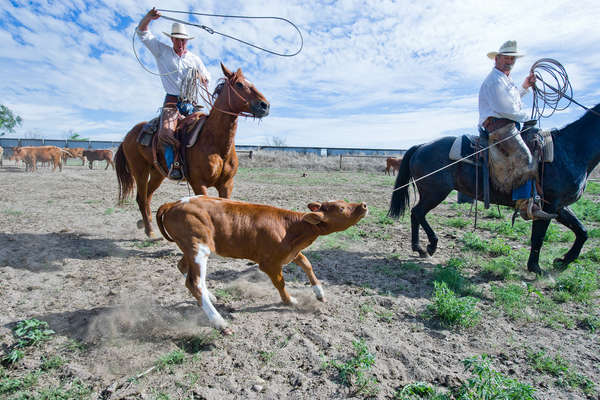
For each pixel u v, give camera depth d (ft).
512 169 16.89
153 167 21.86
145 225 22.21
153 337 11.30
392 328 12.23
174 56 19.83
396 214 21.36
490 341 11.63
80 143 125.08
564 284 15.79
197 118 19.12
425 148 19.76
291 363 10.08
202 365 9.94
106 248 20.16
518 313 13.39
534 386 9.45
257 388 8.93
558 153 16.75
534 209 16.76
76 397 8.63
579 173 16.79
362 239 23.75
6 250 19.33
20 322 11.59
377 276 17.07
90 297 14.12
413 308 13.69
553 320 13.05
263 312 13.14
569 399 9.00
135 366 9.84
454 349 11.10
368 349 10.74
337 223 12.85
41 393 8.66
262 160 104.88
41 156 73.56
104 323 12.03
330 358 10.28
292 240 12.72
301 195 43.32
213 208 12.42
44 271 16.69
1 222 25.86
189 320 12.39
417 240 20.30
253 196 41.70
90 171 78.18
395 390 9.11
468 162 18.26
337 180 66.18
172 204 12.72
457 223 28.02
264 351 10.56
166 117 19.22
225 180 19.99
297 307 13.58
